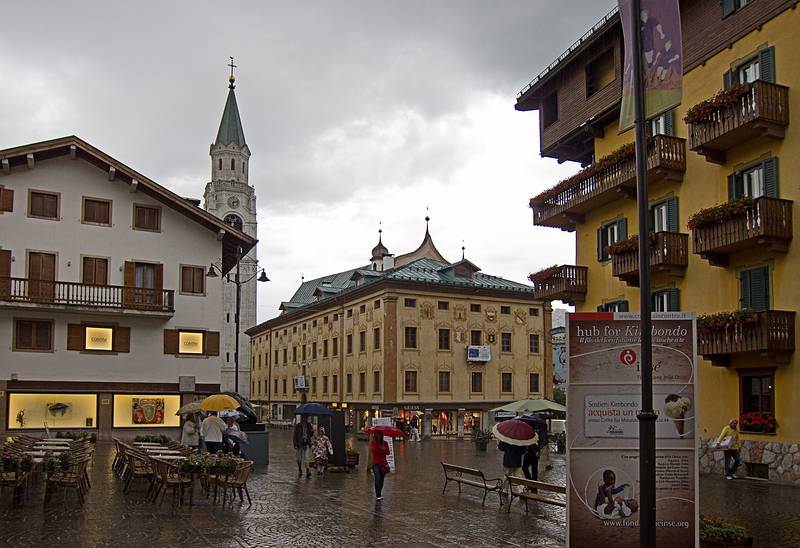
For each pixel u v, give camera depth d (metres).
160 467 16.86
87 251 39.56
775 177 23.11
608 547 10.12
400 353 56.53
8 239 37.75
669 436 10.18
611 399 10.26
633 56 9.60
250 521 14.97
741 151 24.52
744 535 10.96
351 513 16.27
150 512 15.82
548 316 63.72
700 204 26.16
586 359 10.30
